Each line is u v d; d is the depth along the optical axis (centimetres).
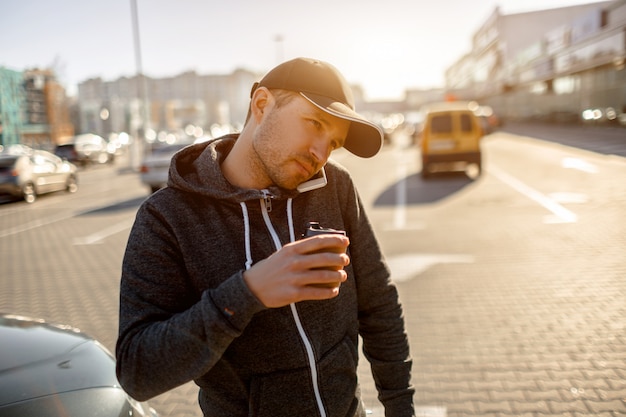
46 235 987
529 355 362
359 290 131
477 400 308
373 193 1260
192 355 88
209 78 12775
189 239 105
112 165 3353
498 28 6253
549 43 3762
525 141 2697
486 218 865
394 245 717
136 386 94
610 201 938
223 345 87
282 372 106
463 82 10444
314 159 105
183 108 10494
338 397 112
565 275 539
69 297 565
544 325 413
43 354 208
